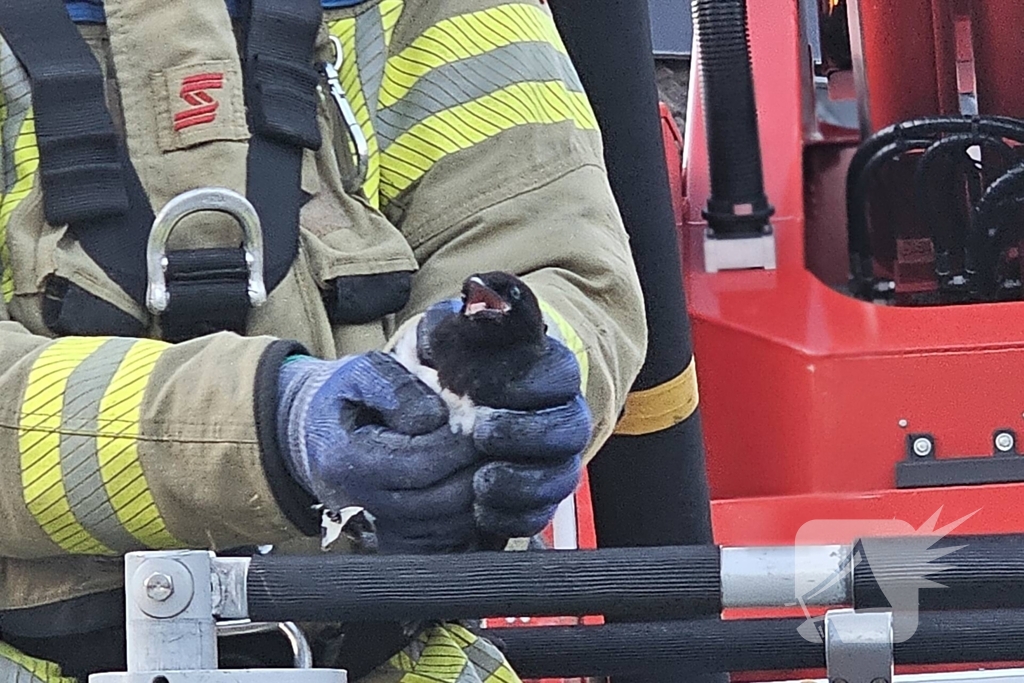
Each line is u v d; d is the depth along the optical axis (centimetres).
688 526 266
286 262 194
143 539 171
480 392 157
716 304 351
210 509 166
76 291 189
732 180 356
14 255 189
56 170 188
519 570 158
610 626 221
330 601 158
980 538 157
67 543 173
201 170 193
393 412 157
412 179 212
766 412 345
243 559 159
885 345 338
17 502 170
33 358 174
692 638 211
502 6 221
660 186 260
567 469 160
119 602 187
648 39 260
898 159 374
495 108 213
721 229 356
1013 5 367
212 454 163
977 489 330
